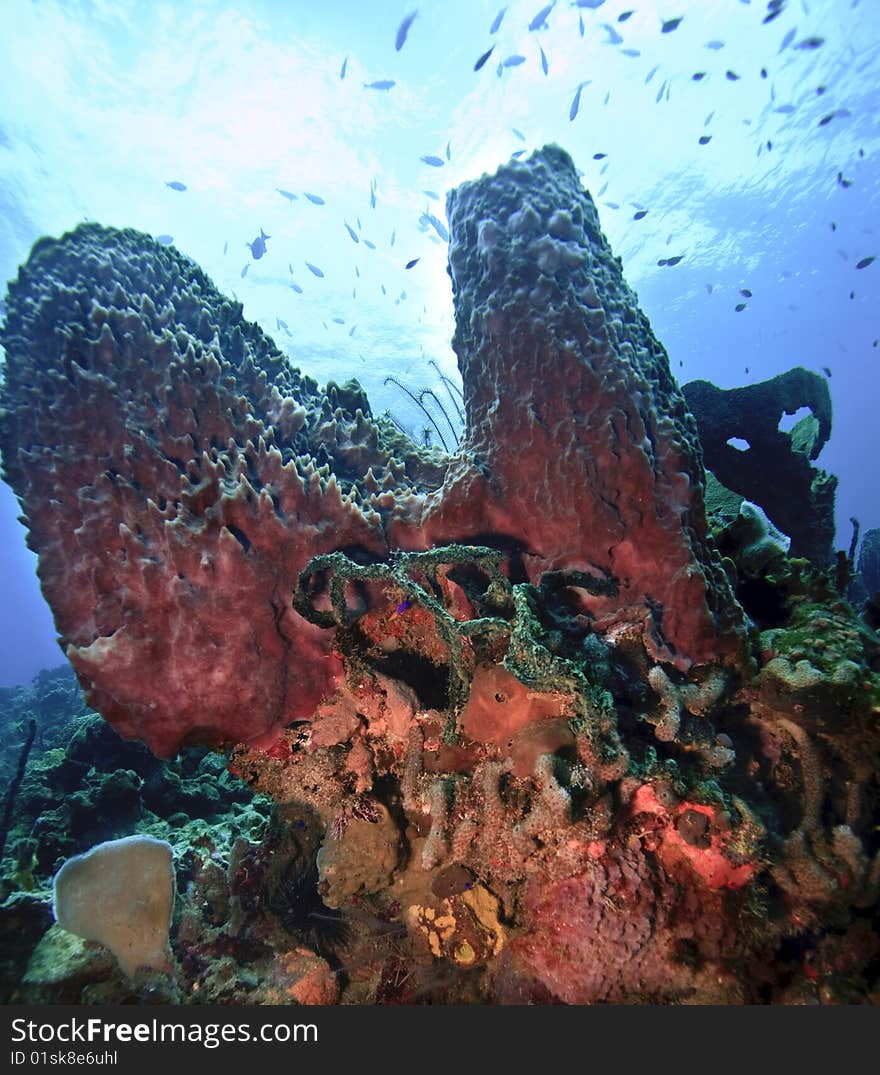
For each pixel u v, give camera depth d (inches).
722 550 29.4
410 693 22.0
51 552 23.3
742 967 18.3
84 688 20.1
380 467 31.1
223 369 29.9
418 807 21.8
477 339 25.6
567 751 18.6
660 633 21.1
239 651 20.5
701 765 20.0
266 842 25.0
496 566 21.9
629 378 22.4
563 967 18.5
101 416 25.2
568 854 18.3
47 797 39.7
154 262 34.1
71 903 21.3
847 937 18.5
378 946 23.1
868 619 26.5
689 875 18.5
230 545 20.7
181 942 24.3
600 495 21.9
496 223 25.7
